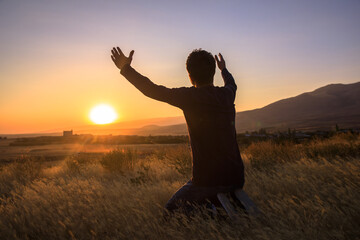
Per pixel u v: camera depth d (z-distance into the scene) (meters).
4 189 6.64
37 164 9.74
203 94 2.24
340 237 2.04
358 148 9.10
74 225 2.77
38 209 3.32
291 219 2.42
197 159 2.37
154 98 2.21
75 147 38.50
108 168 8.92
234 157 2.38
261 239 2.13
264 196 3.52
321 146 10.03
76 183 5.55
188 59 2.40
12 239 2.62
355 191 3.10
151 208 3.31
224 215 2.46
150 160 10.76
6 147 46.38
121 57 2.22
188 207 2.50
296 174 4.66
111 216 2.95
